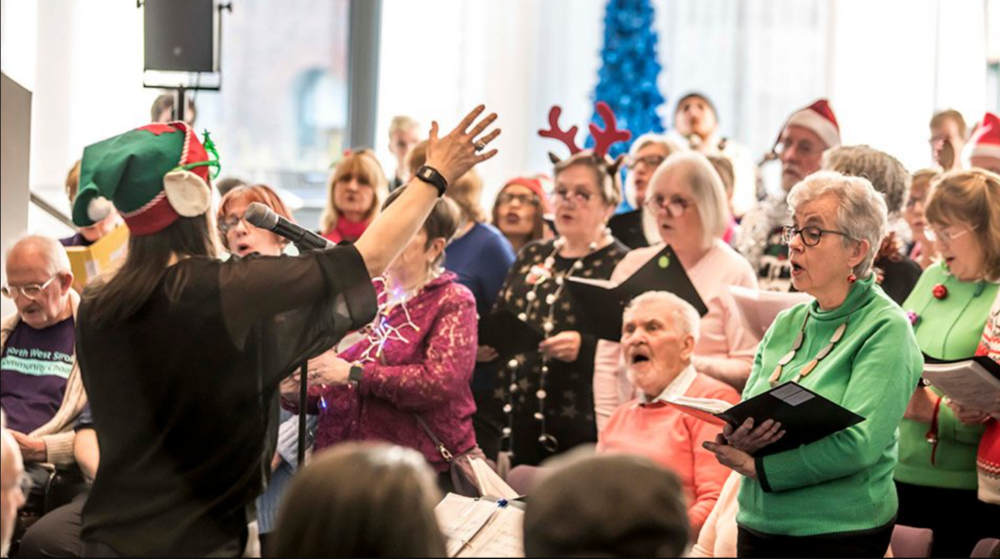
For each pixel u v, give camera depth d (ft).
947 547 14.62
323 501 6.75
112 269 9.68
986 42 31.71
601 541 6.62
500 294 18.10
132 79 18.60
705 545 13.23
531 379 17.03
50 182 18.51
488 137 10.57
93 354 9.52
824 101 20.04
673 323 14.90
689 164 16.81
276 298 9.43
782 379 12.05
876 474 11.66
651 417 14.88
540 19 35.45
